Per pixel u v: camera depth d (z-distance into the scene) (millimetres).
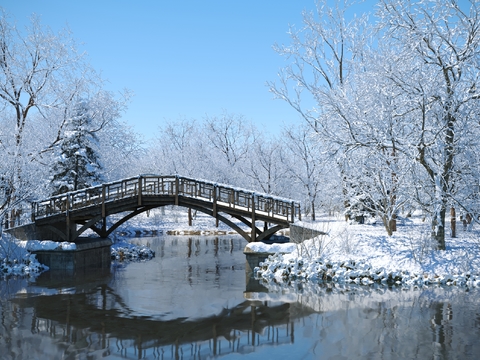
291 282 17375
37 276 19516
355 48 25922
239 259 25438
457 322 11414
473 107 16922
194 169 52938
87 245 22328
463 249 17953
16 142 24297
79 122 29797
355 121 17750
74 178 29172
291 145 43438
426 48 17625
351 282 17062
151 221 49844
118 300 14531
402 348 9586
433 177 17609
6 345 10031
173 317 12383
